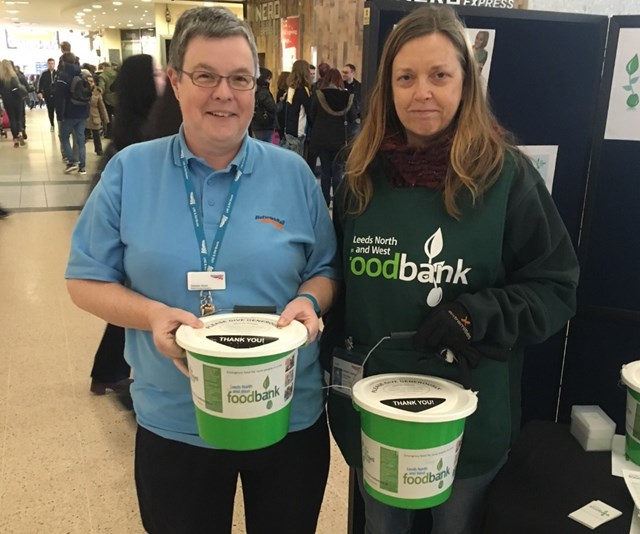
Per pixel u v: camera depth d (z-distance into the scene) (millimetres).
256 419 1073
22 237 5516
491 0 1847
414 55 1160
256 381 1044
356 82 7051
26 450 2445
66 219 6172
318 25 9633
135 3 14211
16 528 2018
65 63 8422
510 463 1410
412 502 1151
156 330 1100
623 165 1618
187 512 1298
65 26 24078
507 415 1334
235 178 1246
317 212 1354
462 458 1303
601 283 1716
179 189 1235
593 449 1447
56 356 3273
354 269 1315
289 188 1299
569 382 1817
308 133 6852
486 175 1201
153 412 1277
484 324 1161
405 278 1255
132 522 2057
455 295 1251
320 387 1383
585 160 1655
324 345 1485
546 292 1256
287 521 1370
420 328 1198
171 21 14875
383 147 1273
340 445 1432
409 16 1202
